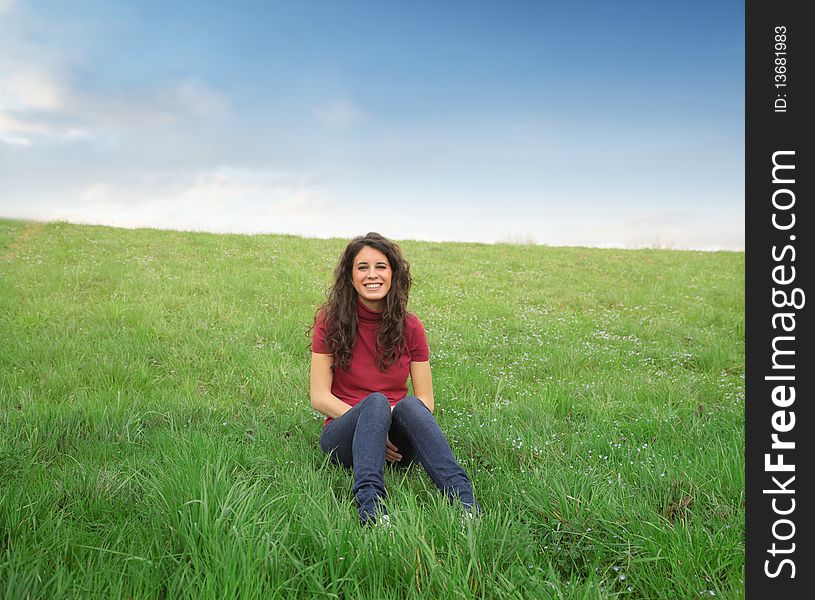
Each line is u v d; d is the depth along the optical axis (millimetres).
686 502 3328
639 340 10086
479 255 20125
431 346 9086
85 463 3969
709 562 2738
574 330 10773
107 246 16734
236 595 2340
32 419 4754
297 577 2498
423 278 15664
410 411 3604
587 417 5824
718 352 8984
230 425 5117
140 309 9820
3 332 8383
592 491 3383
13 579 2299
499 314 12070
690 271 19266
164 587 2494
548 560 2758
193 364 7480
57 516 3080
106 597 2352
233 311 10555
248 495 3068
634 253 22969
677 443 4695
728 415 5434
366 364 4070
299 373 7070
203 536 2631
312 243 20234
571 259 20656
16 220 19734
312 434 4875
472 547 2596
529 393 6707
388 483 3680
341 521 2840
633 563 2736
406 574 2535
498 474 3936
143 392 6234
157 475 3611
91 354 7449
